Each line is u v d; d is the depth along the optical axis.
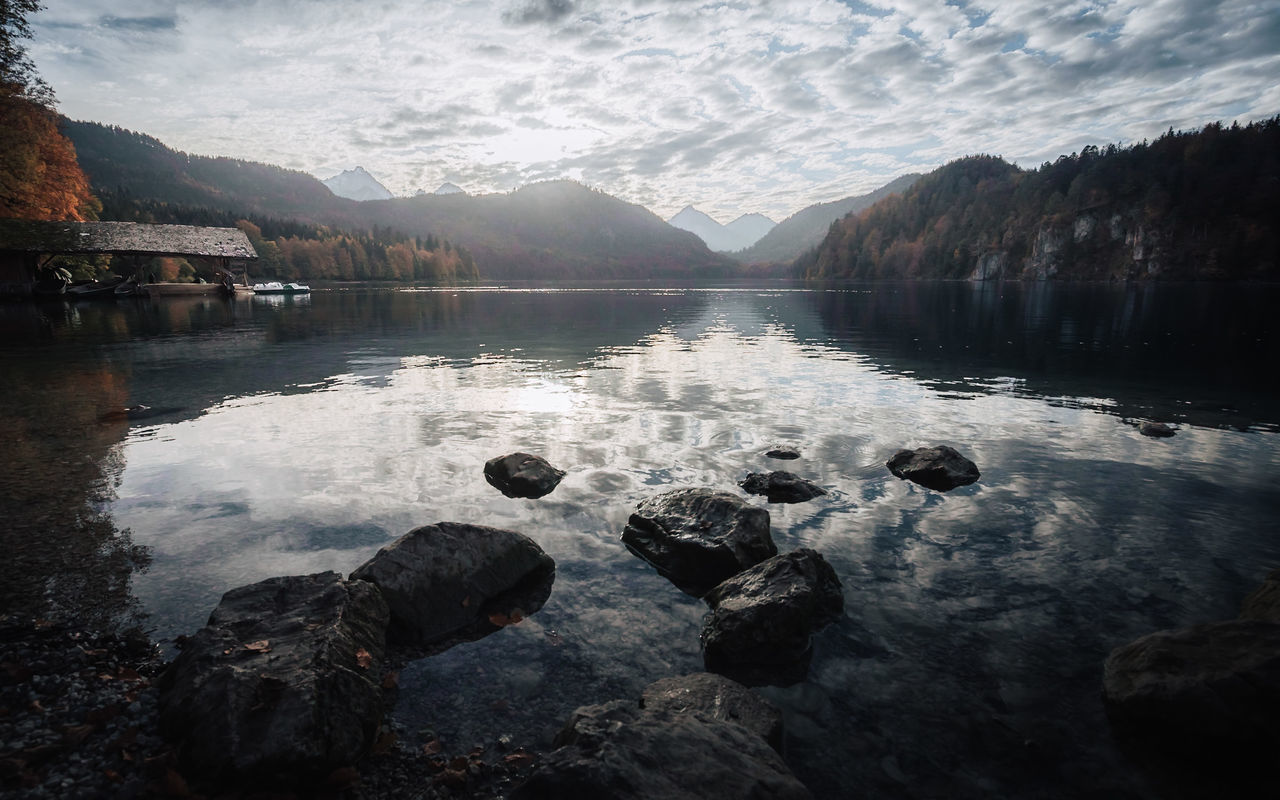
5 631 4.00
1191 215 144.12
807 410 10.79
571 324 29.67
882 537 5.84
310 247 161.62
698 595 4.95
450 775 3.01
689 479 7.32
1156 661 3.53
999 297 63.03
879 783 3.07
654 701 3.46
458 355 17.78
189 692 3.18
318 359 16.78
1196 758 3.17
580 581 5.09
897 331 26.19
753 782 2.63
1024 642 4.24
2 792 2.70
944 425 9.84
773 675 3.93
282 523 5.86
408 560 4.68
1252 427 9.77
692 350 19.31
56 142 51.00
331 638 3.62
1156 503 6.63
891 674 3.93
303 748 2.90
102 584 4.69
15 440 8.52
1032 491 6.99
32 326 25.80
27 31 41.38
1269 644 3.45
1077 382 13.63
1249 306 42.62
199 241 55.03
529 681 3.82
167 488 6.73
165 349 18.69
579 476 7.36
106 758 2.96
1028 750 3.29
